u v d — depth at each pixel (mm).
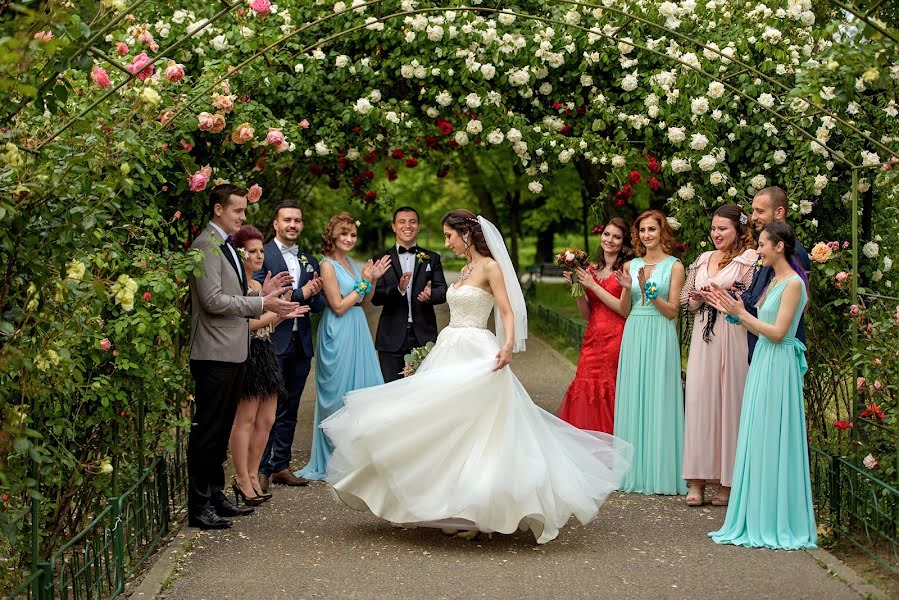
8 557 4422
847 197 6773
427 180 22109
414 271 7254
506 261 5355
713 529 5488
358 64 7328
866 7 4633
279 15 7160
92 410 4906
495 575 4621
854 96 5852
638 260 6672
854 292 5711
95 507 5008
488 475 4902
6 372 3602
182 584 4500
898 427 5031
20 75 3383
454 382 5039
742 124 6820
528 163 7527
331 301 6855
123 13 3965
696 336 6055
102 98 4281
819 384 6465
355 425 5125
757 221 5812
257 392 5957
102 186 3857
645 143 7289
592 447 5449
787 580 4531
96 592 4289
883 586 4500
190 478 5508
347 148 7762
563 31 7188
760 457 5172
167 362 5160
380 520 5672
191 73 7102
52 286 3684
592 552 5008
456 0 7332
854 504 5281
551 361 13625
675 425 6406
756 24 7098
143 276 4875
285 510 5910
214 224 5484
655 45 7133
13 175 3562
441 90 7469
